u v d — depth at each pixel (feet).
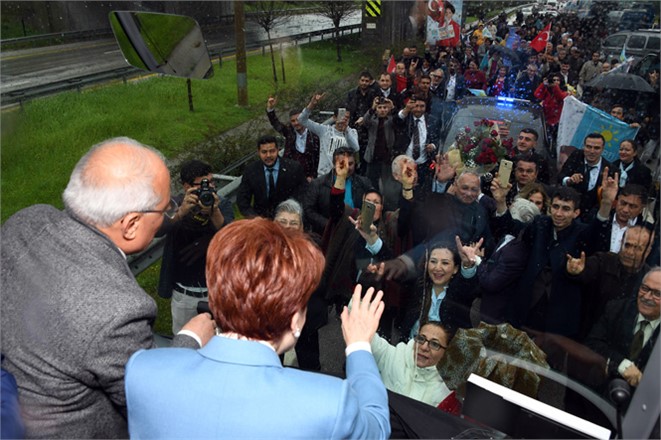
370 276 4.85
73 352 3.11
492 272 4.14
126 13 5.44
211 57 5.88
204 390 2.63
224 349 2.74
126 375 2.81
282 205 5.27
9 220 3.64
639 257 3.45
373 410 2.89
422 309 4.63
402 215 4.71
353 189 4.98
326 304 5.21
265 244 2.77
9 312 3.26
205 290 5.67
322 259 2.94
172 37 5.58
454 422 3.82
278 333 2.80
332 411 2.55
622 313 3.55
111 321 3.14
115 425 3.46
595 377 3.72
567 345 3.84
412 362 4.56
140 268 5.74
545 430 3.55
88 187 3.41
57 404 3.21
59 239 3.36
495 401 3.74
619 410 3.51
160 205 3.63
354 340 3.29
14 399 3.08
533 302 4.00
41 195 5.87
